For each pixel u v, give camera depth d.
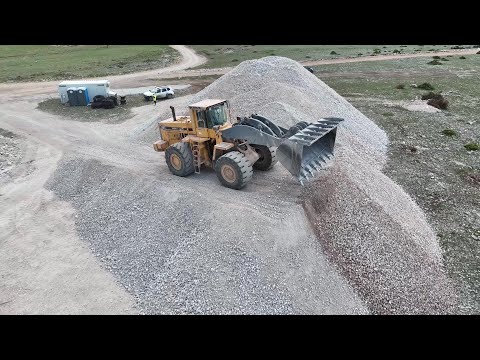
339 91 36.56
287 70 24.39
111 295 11.39
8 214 16.12
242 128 13.85
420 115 27.38
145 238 13.21
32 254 13.44
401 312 10.89
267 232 11.62
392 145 22.16
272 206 12.79
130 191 15.39
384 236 12.70
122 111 33.84
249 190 14.16
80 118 31.50
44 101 38.03
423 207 15.84
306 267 11.40
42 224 15.30
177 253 12.16
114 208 15.11
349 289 11.33
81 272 12.45
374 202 13.66
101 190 16.42
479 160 19.80
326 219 12.77
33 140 25.30
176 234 12.74
